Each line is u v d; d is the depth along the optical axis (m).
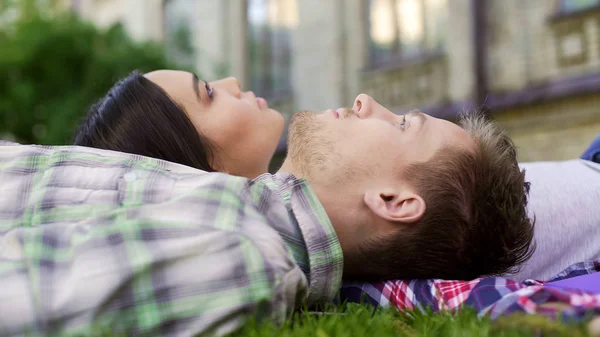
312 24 10.28
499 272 1.79
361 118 1.78
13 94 8.54
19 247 1.39
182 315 1.34
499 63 7.97
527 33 7.74
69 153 1.67
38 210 1.53
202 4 12.03
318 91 10.24
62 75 8.59
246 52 11.32
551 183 2.30
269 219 1.57
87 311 1.30
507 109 7.81
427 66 8.79
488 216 1.72
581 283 1.70
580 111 7.34
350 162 1.71
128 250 1.34
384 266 1.73
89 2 14.38
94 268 1.32
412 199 1.68
